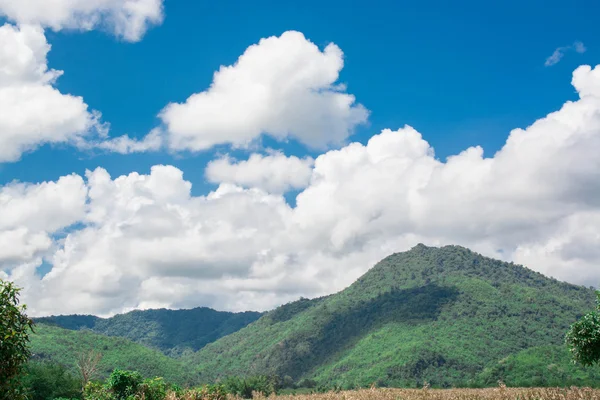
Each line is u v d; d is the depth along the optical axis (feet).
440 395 143.84
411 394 146.72
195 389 130.21
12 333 36.37
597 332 85.40
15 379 37.99
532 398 120.98
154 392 113.50
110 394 110.32
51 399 188.14
